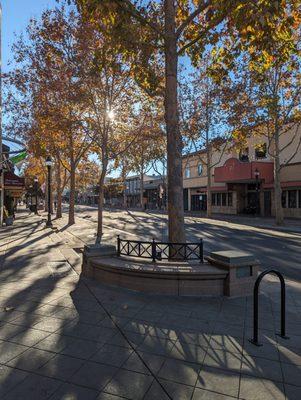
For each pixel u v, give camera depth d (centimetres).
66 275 827
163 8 878
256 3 587
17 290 696
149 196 7294
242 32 683
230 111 2488
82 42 1504
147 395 336
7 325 510
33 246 1328
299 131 3028
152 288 673
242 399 331
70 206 2566
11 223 2423
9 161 2656
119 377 368
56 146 2458
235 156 3950
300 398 334
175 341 460
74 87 1585
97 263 754
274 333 491
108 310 578
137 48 796
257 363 402
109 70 1534
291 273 960
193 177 5031
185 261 763
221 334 485
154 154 3491
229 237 1819
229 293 655
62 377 367
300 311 593
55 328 500
